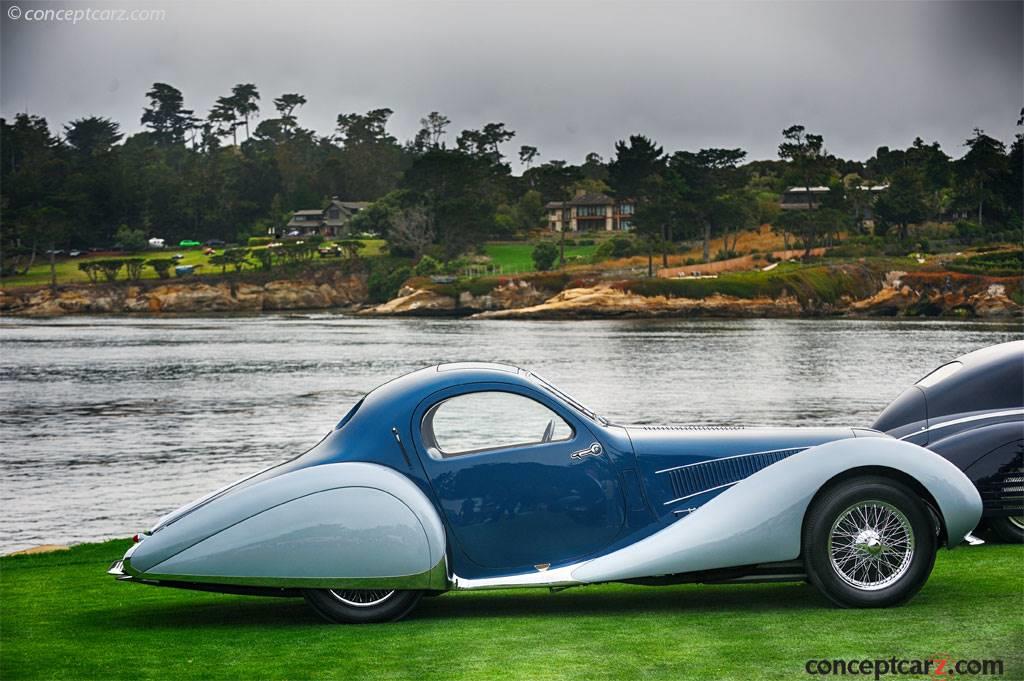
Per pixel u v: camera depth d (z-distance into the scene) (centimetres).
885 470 669
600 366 6638
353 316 14700
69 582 884
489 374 697
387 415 686
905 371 6219
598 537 686
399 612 671
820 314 13638
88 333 11162
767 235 17400
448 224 16925
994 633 593
